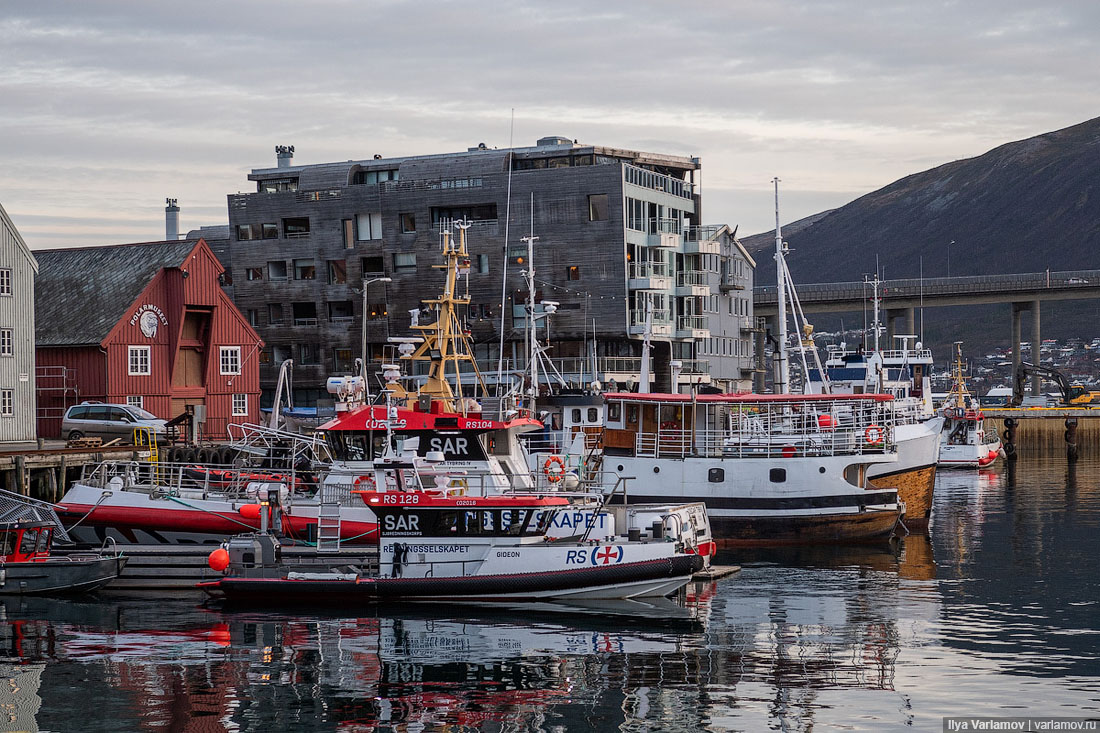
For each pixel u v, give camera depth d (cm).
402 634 3072
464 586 3378
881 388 6712
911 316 13062
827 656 2866
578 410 5169
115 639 3014
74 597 3556
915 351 7950
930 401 7856
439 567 3412
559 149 8281
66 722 2378
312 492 3969
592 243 7988
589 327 7994
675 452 4712
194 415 5972
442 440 3709
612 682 2648
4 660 2812
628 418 4762
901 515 4859
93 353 6228
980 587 3747
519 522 3416
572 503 3691
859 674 2712
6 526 3644
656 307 8375
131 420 5753
